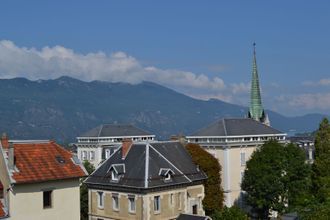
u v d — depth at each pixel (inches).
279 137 4156.0
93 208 2915.8
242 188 3602.4
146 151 2849.4
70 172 2016.5
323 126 3129.9
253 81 5940.0
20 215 1850.4
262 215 3501.5
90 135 5693.9
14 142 2012.8
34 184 1895.9
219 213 2650.1
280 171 3329.2
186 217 2672.2
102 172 2923.2
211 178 3164.4
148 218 2620.6
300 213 1968.5
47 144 2100.1
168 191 2751.0
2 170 1873.8
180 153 3112.7
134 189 2662.4
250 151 3944.4
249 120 4188.0
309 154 5007.4
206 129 4079.7
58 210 1969.7
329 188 2267.5
